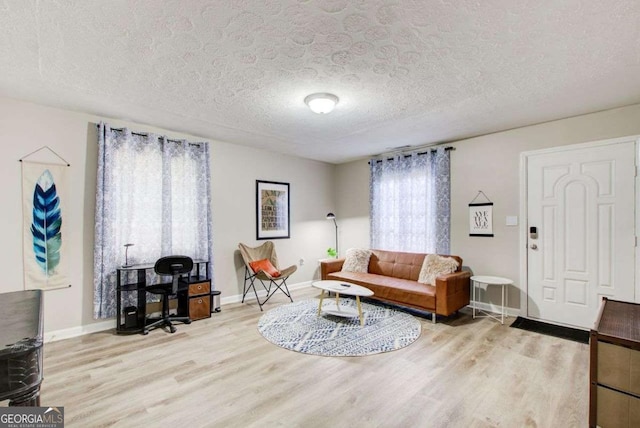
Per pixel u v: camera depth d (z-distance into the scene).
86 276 3.30
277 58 2.16
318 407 1.99
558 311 3.47
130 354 2.77
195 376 2.38
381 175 5.23
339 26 1.80
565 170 3.43
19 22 1.74
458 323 3.54
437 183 4.43
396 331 3.29
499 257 3.91
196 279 3.87
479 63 2.23
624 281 3.07
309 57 2.15
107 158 3.34
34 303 1.77
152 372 2.44
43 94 2.79
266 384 2.26
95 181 3.35
